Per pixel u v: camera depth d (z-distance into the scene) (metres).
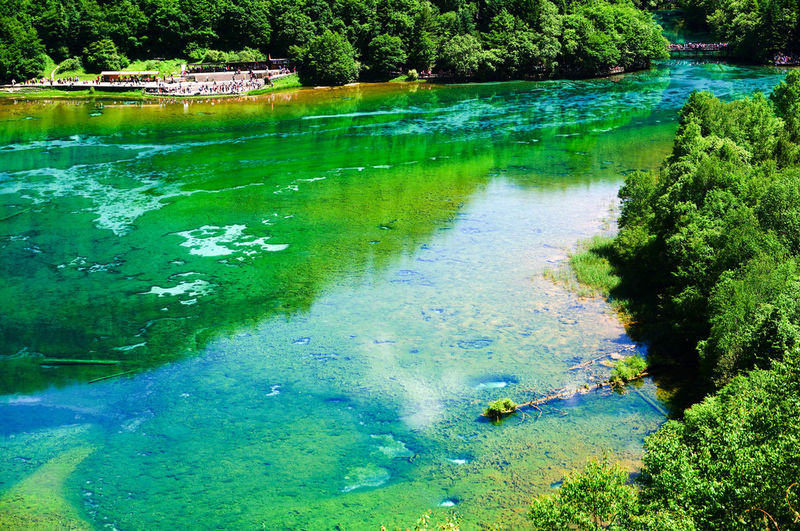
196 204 83.19
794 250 47.88
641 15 194.50
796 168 60.62
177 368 49.22
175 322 55.53
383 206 81.75
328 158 103.69
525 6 183.50
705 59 193.25
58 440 41.81
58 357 51.00
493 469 37.44
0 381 48.19
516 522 33.25
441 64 185.88
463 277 61.84
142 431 42.44
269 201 84.06
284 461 39.09
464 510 34.38
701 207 56.19
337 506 35.22
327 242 70.81
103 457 40.09
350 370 48.06
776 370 30.41
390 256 67.00
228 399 45.34
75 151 107.62
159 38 176.75
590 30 178.62
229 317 56.12
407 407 43.66
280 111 141.25
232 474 38.16
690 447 30.08
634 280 58.97
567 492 27.11
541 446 39.09
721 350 40.47
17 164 100.31
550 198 83.19
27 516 35.34
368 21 186.00
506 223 75.12
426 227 74.62
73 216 79.25
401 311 56.06
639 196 64.31
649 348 49.19
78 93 156.75
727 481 24.89
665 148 103.94
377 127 125.50
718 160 58.66
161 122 129.12
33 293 60.91
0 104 145.88
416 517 34.03
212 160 102.56
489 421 41.78
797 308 37.66
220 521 34.62
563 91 159.12
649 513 25.02
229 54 177.75
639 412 41.91
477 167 97.81
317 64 175.00
